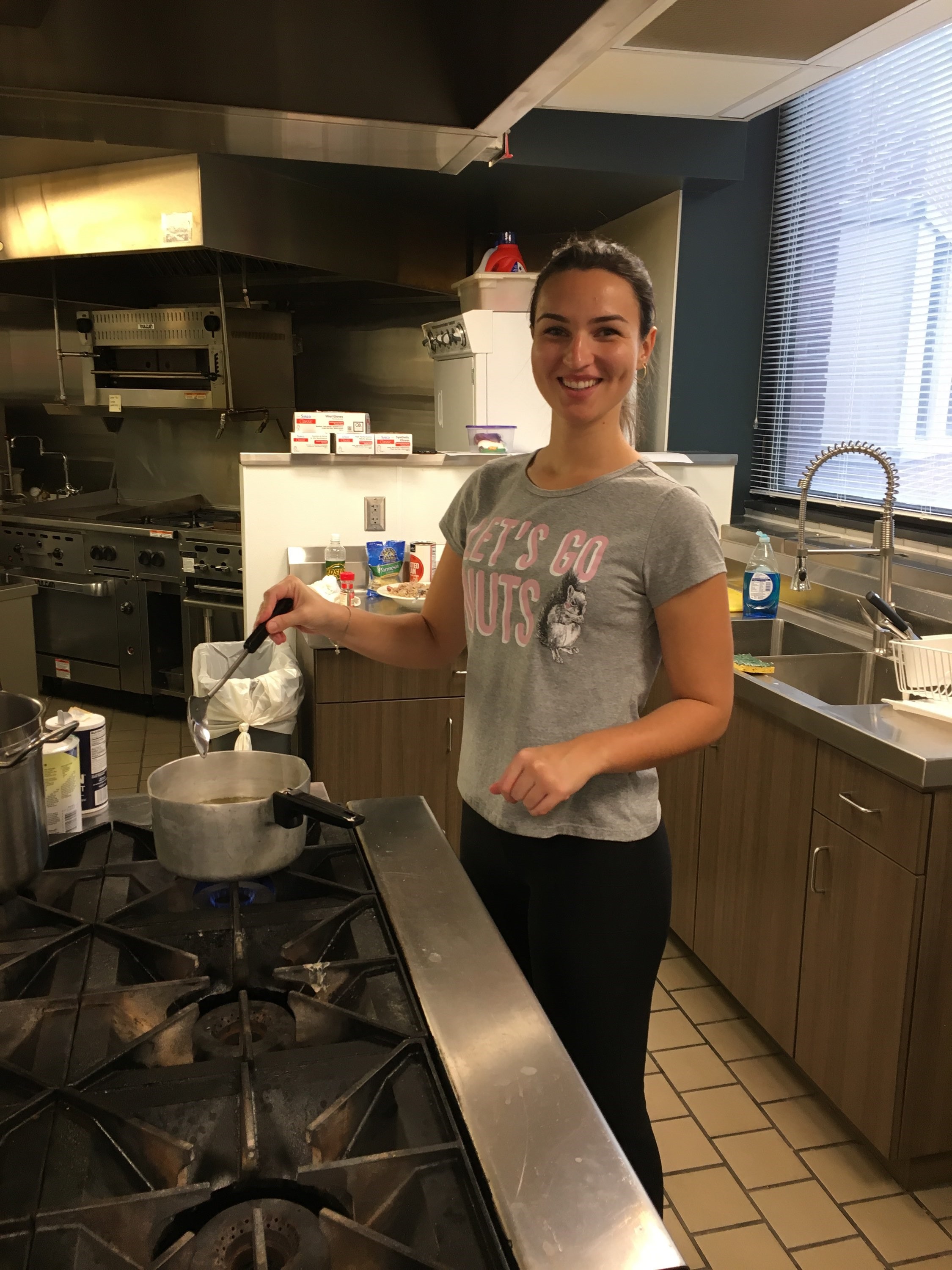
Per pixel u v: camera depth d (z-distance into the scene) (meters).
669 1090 1.98
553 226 4.03
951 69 2.52
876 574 2.63
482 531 1.25
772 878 2.02
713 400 3.47
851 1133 1.87
